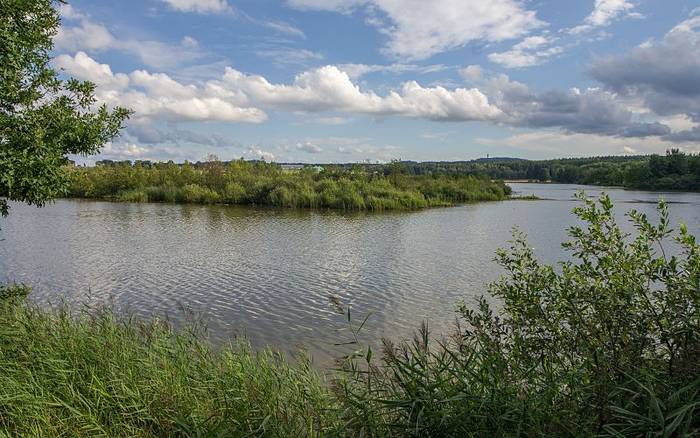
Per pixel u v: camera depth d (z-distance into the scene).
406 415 4.03
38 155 7.25
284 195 54.44
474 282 18.97
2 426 5.30
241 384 6.02
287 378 6.56
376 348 11.66
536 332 4.59
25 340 7.18
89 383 6.05
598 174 141.50
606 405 3.59
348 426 4.29
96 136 8.20
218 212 47.59
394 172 69.50
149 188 61.00
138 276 19.42
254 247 26.83
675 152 106.25
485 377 4.04
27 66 7.66
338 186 57.81
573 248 4.98
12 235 30.45
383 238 31.25
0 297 8.84
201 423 4.99
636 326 3.98
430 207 58.19
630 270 4.26
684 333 3.69
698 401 3.00
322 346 11.89
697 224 34.97
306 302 15.98
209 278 19.22
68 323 8.12
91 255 23.84
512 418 3.72
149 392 5.84
